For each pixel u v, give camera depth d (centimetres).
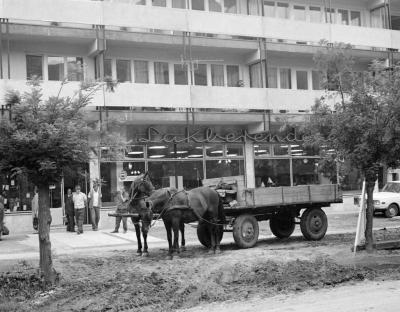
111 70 2806
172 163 2881
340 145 1476
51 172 1105
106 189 2700
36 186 1168
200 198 1531
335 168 1555
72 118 1123
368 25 3606
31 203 2538
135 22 2689
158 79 2919
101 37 2623
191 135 2911
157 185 2830
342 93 1506
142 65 2888
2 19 2453
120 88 2611
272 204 1670
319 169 1583
